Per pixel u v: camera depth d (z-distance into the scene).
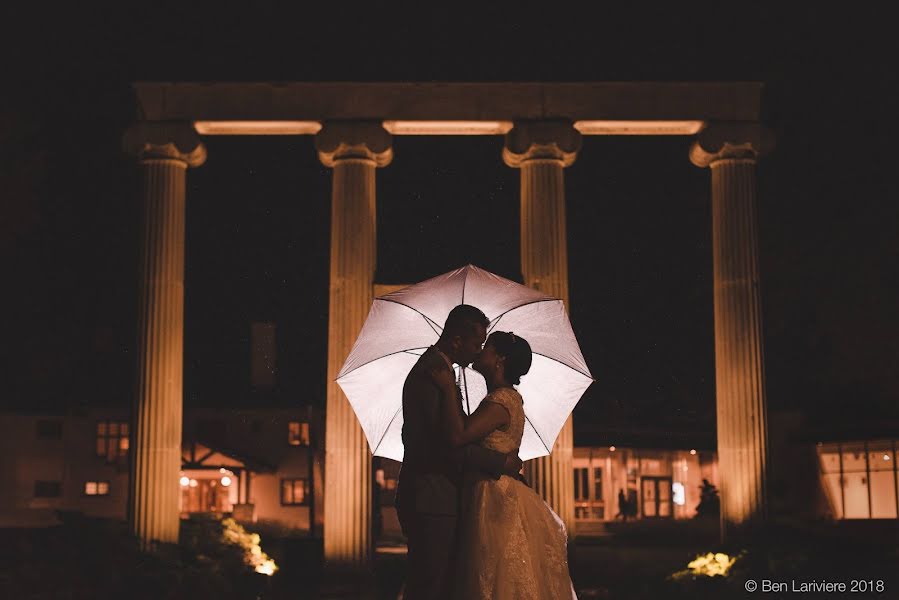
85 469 41.03
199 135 19.94
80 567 15.69
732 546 18.62
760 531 18.81
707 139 19.83
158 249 19.55
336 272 19.44
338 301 19.31
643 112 19.91
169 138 19.69
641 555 29.94
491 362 6.04
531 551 5.88
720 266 19.80
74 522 17.67
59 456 40.91
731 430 19.23
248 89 19.94
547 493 18.58
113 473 41.19
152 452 18.95
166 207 19.70
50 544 16.50
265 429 42.59
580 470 49.50
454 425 5.71
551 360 6.48
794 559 17.31
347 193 19.59
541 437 6.66
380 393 6.62
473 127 20.08
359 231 19.50
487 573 5.71
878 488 34.19
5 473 40.31
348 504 18.83
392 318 6.54
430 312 6.47
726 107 20.05
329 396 19.19
